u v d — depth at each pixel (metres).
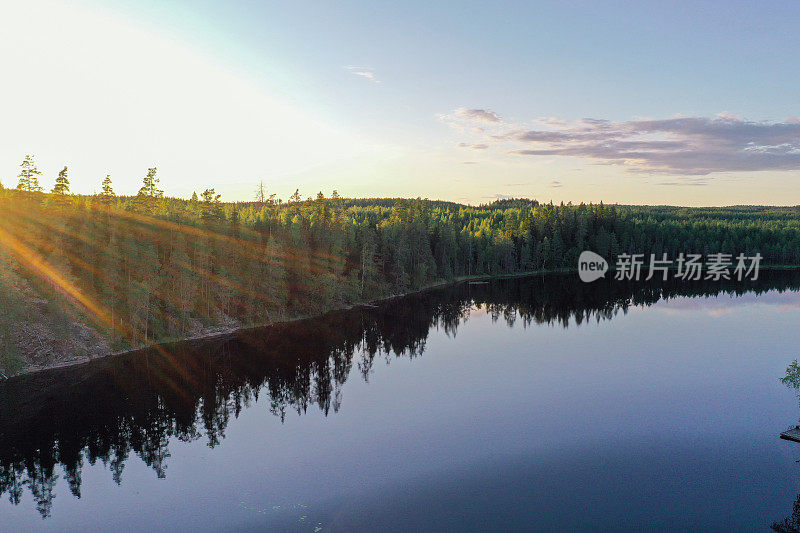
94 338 62.38
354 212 194.38
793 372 32.75
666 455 32.84
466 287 132.50
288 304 90.62
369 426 39.00
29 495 29.45
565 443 34.97
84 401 46.31
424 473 30.70
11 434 39.00
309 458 33.44
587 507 26.31
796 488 28.30
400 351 65.31
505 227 182.75
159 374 54.66
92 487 30.17
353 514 26.03
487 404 43.78
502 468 31.19
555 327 80.06
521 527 24.42
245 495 28.56
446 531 24.12
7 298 54.41
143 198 96.88
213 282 80.31
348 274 106.25
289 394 48.06
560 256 170.75
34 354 56.78
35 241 67.31
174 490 29.48
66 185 85.75
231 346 67.75
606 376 52.12
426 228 150.88
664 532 23.95
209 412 43.34
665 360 58.69
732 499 27.11
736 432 36.69
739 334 73.06
